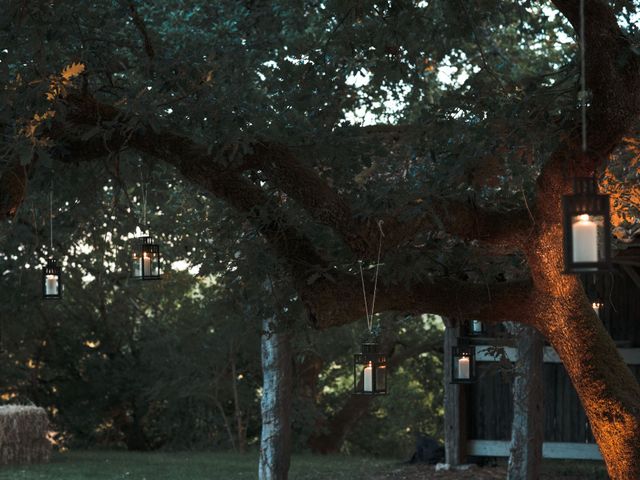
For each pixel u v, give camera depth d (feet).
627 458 20.94
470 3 25.49
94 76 26.96
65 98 22.24
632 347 50.52
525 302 22.20
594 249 12.68
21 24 20.59
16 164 22.07
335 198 21.86
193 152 23.50
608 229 12.72
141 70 25.11
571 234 12.78
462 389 53.83
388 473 52.80
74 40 24.68
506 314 22.41
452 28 25.39
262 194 23.82
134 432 80.94
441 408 88.63
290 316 29.43
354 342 78.13
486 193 25.72
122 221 39.34
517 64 43.47
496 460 56.80
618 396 21.11
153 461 61.93
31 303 66.64
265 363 45.68
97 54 25.08
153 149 23.86
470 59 39.96
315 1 28.76
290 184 22.15
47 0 20.85
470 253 24.56
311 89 25.62
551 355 53.16
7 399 79.97
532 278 22.17
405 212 20.89
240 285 31.73
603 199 12.74
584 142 13.42
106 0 24.35
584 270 12.69
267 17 27.37
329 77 25.96
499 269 26.58
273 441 45.09
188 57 24.27
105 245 44.19
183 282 78.89
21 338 76.43
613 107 19.70
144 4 29.25
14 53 21.70
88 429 80.94
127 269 60.29
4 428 58.03
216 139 22.68
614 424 21.07
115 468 57.11
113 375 79.56
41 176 26.99
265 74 27.71
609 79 19.48
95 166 28.99
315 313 22.59
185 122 24.54
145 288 78.84
